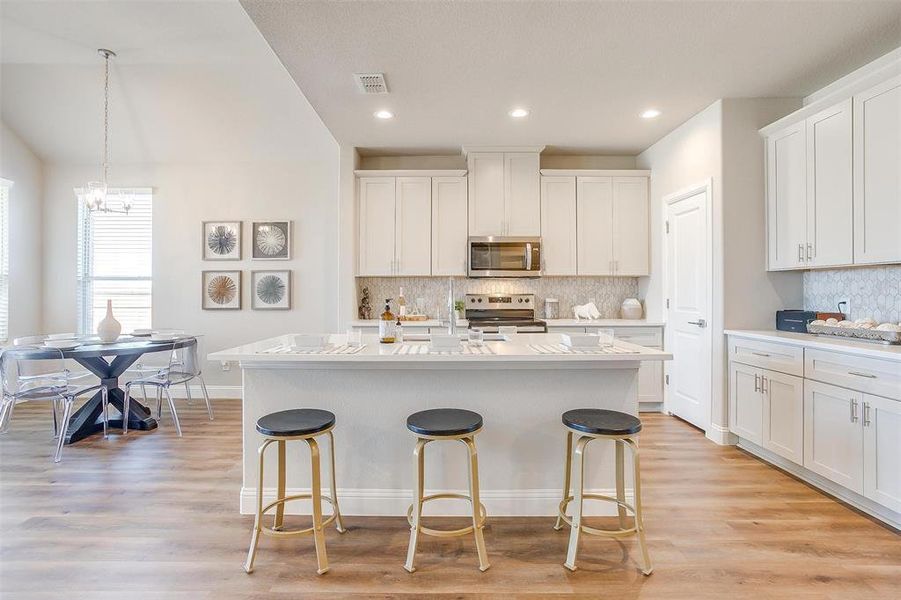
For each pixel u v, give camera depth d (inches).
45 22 131.6
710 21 96.7
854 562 77.5
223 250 201.3
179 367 170.2
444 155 194.5
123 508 97.3
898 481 84.8
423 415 81.6
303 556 80.1
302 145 194.7
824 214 114.4
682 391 160.4
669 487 107.3
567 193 186.9
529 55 110.3
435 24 97.0
